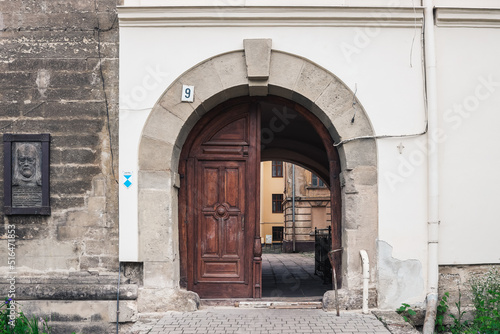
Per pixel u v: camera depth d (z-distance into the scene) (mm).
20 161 5168
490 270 5262
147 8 5121
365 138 5230
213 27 5242
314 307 5344
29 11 5312
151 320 4930
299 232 20094
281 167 27109
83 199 5195
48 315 4996
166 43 5215
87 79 5270
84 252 5172
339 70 5238
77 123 5242
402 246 5133
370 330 4434
